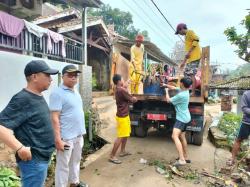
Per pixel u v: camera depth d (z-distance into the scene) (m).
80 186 4.24
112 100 15.12
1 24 6.21
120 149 6.63
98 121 7.69
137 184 4.67
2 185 3.89
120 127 5.52
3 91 5.94
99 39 16.44
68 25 13.45
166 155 6.25
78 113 3.91
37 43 7.62
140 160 5.76
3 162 4.64
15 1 10.03
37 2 10.91
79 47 10.19
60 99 3.72
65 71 3.79
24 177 2.65
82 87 9.61
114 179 4.84
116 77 5.52
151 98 6.83
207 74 6.52
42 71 2.63
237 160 6.14
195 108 6.64
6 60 6.02
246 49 10.52
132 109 7.40
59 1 11.12
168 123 7.39
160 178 4.93
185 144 5.74
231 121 8.88
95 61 19.06
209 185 4.75
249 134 5.43
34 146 2.60
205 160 6.03
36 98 2.64
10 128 2.42
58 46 8.64
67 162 3.85
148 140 7.48
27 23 7.07
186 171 5.33
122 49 18.86
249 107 5.36
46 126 2.70
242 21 10.33
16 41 6.82
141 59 7.89
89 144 6.96
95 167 5.39
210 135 8.01
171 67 9.59
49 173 4.88
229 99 15.70
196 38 6.66
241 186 4.83
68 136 3.81
